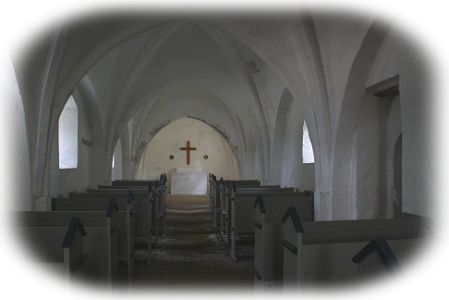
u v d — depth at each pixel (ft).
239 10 18.01
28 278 7.04
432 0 11.43
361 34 13.97
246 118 33.53
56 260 8.86
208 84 32.78
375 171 17.81
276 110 30.50
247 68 28.04
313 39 16.63
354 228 10.80
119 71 26.40
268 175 32.58
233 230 18.48
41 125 15.85
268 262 11.50
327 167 18.16
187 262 17.76
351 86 16.01
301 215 19.31
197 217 32.55
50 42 14.47
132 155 47.14
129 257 12.96
